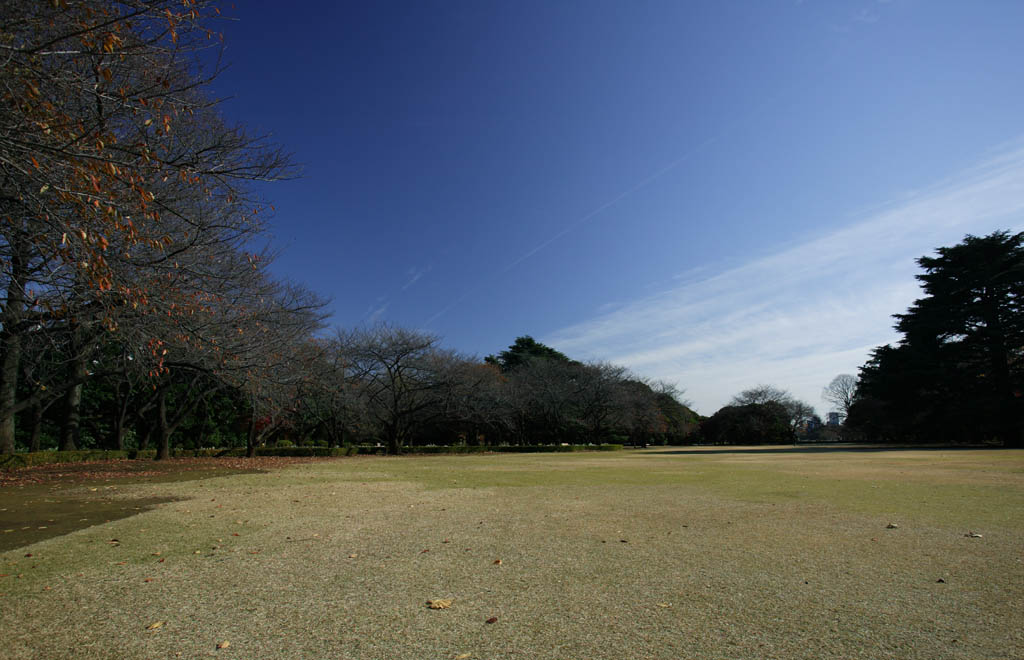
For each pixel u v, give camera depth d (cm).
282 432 3819
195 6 640
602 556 564
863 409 5988
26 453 1936
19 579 485
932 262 4191
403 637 352
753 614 390
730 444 6200
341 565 532
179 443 3525
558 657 321
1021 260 3869
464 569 516
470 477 1570
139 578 488
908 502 941
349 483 1369
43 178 586
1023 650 324
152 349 1121
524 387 4394
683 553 575
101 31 610
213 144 985
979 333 3928
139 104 719
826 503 945
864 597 425
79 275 800
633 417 4703
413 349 3531
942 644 334
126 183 616
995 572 491
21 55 568
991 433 3878
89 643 344
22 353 1623
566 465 2192
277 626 372
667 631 359
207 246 1166
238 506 937
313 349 2525
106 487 1251
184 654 327
